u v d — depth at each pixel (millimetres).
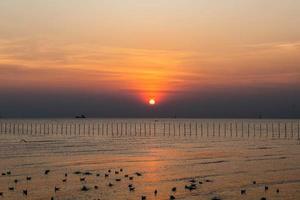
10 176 46500
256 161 63312
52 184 41656
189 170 52969
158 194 37469
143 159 66500
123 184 41938
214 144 102938
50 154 73375
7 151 78312
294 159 66125
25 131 180625
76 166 56344
